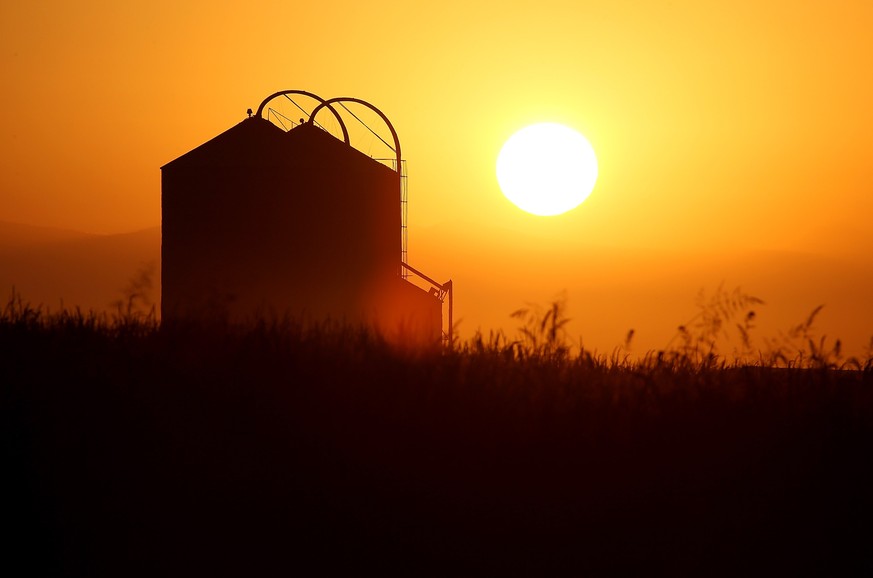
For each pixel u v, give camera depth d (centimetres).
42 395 3919
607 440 3962
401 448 3850
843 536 3475
